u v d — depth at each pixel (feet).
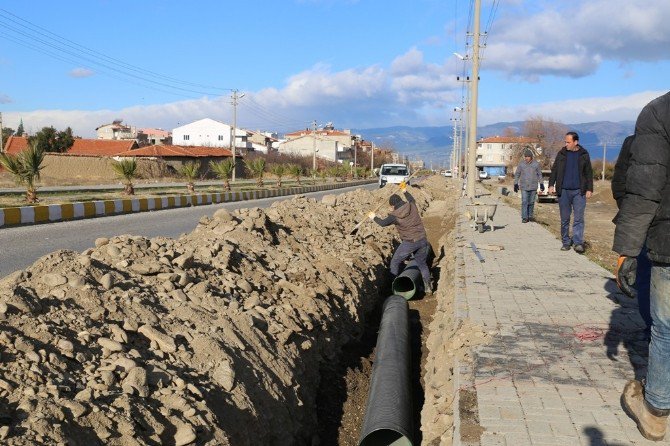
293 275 27.66
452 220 69.00
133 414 12.71
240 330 18.89
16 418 11.21
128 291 17.89
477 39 86.12
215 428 13.91
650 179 10.71
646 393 11.91
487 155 419.33
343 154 402.72
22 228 50.14
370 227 48.96
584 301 24.40
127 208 71.72
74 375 13.30
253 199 112.37
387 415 18.61
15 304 14.47
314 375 22.18
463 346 19.39
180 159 188.03
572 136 36.42
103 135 355.36
